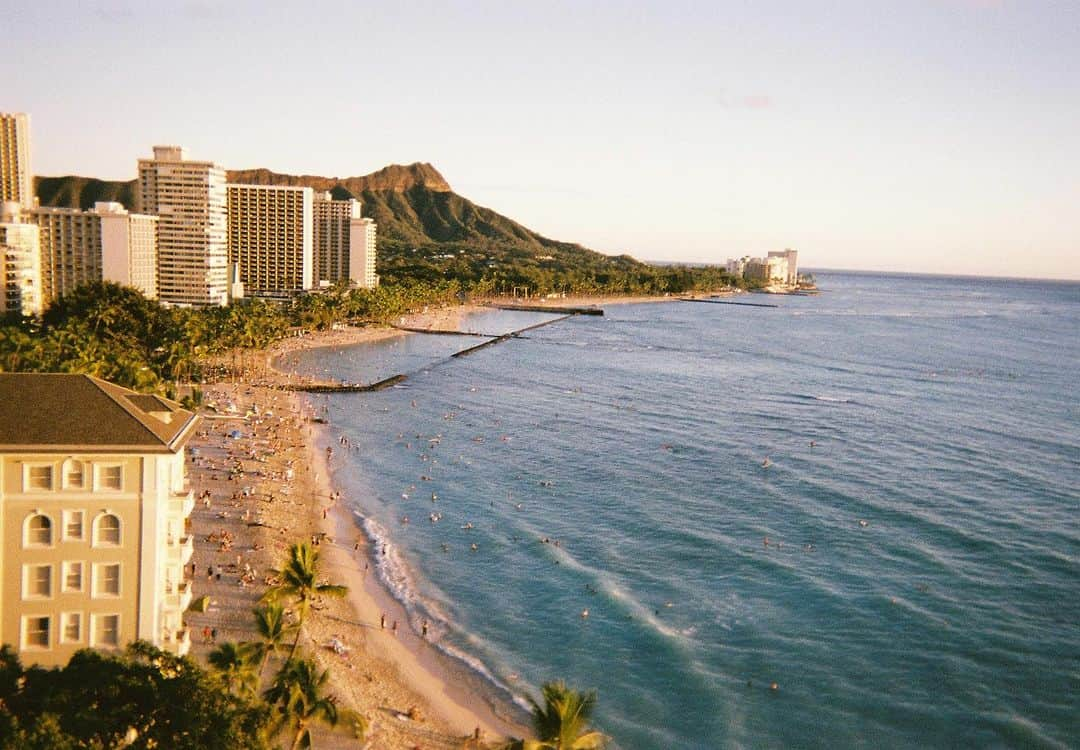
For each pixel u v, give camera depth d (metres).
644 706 69.75
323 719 50.75
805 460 148.88
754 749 64.12
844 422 184.25
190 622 77.94
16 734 31.75
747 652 78.56
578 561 99.62
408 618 84.69
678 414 190.12
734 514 117.88
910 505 122.69
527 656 77.94
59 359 129.38
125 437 54.09
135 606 54.47
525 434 166.12
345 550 101.44
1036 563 100.31
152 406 60.00
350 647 77.69
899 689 72.44
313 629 79.94
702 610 87.06
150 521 54.31
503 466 141.88
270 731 47.75
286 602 83.75
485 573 96.25
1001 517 117.44
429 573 95.88
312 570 64.69
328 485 128.12
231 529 103.38
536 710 48.12
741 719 67.75
